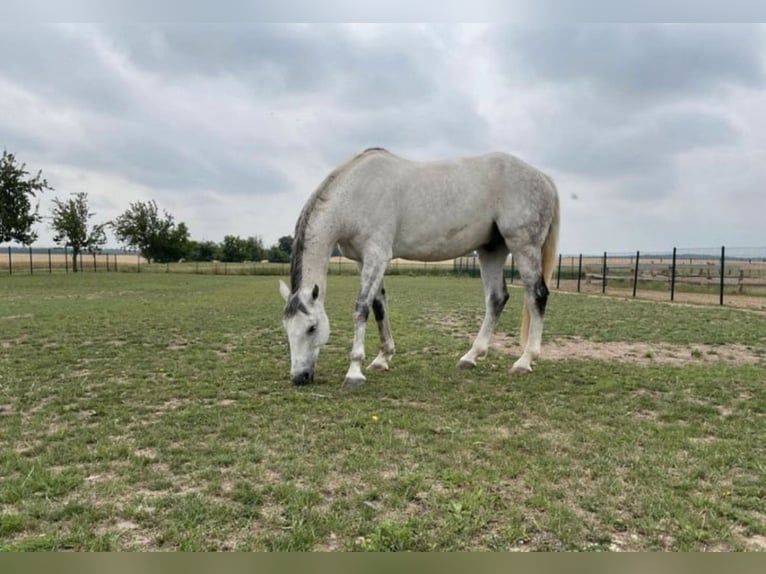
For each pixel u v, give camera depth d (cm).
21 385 491
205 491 262
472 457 310
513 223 546
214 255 5991
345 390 477
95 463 301
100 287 2116
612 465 298
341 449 323
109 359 630
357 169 516
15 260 4738
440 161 545
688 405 429
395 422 377
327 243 509
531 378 531
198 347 722
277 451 320
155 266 4631
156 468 294
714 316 1128
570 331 900
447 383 507
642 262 2109
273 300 1502
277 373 551
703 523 229
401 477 273
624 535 222
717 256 1842
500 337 853
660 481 276
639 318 1091
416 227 529
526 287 567
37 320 991
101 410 409
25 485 265
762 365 620
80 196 4331
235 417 387
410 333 872
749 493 263
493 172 544
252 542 213
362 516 234
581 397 456
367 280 512
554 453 317
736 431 363
